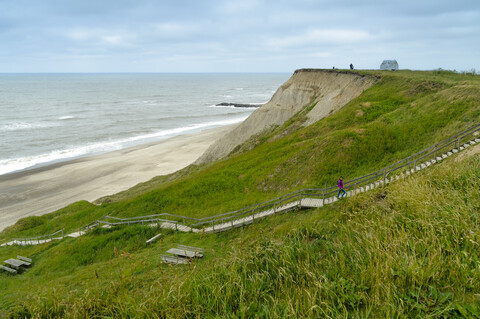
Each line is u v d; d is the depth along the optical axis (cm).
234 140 4797
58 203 3797
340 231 1030
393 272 660
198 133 7738
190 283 778
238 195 2427
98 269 1341
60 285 1154
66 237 2188
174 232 1805
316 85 4941
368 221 943
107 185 4347
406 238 778
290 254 880
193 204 2436
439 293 602
